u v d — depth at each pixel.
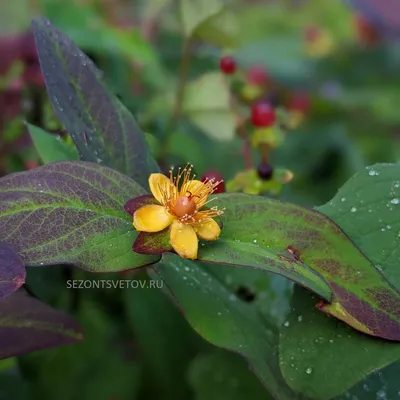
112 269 0.33
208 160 0.59
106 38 0.56
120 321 0.49
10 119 0.45
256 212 0.34
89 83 0.38
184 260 0.38
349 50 0.90
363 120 0.78
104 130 0.38
